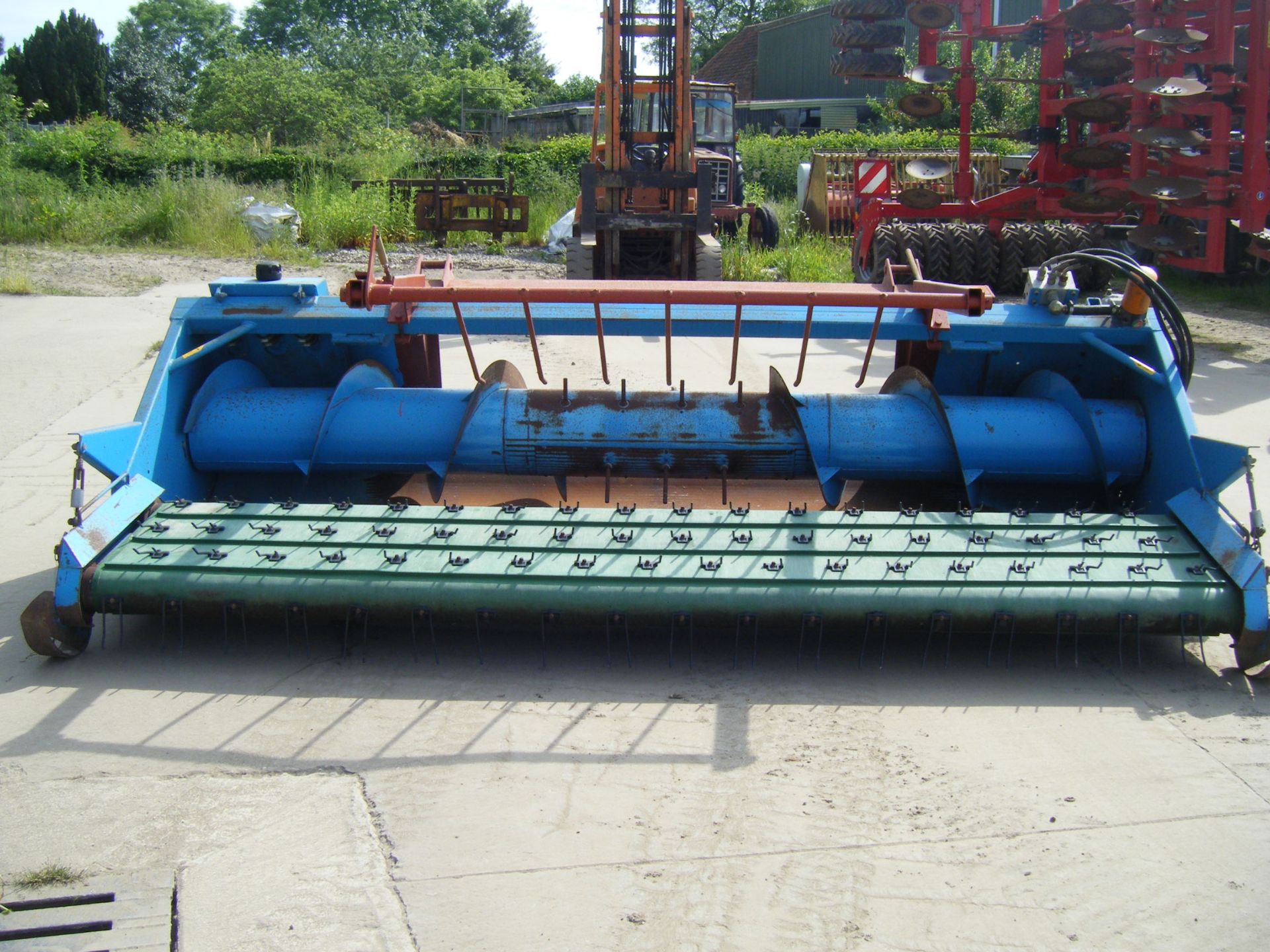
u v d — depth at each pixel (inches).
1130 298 197.9
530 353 400.2
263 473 199.6
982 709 158.7
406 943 112.0
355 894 119.0
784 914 116.5
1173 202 429.7
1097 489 200.8
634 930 114.1
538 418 195.2
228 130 1374.3
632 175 497.0
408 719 154.3
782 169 1048.8
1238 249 579.2
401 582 162.1
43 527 230.1
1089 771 142.9
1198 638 183.5
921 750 147.4
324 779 139.6
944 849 127.2
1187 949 112.0
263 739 148.8
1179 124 418.0
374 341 199.9
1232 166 475.5
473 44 2807.6
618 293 181.0
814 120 1457.9
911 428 195.0
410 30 2864.2
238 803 134.6
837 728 153.0
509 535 169.8
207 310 201.8
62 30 1723.7
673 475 195.5
